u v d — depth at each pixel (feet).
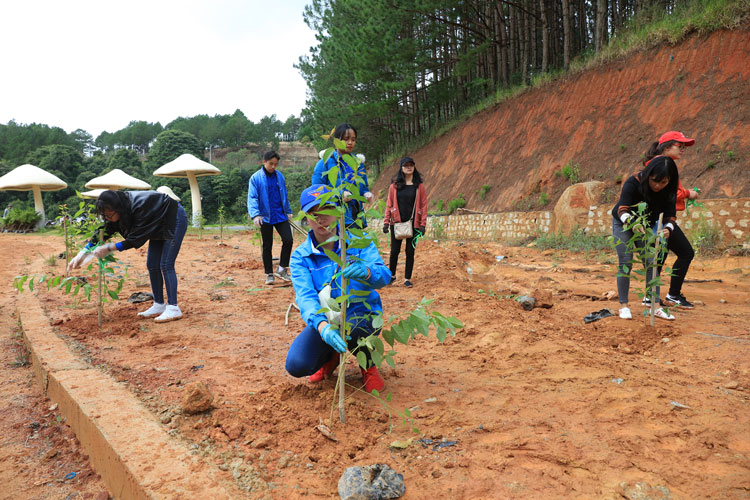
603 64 51.78
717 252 28.91
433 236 57.26
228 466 6.76
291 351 9.32
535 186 50.55
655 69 45.21
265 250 22.61
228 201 254.47
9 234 71.20
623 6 74.02
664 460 6.81
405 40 66.90
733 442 7.32
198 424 8.11
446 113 90.68
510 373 10.53
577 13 82.28
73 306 18.07
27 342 13.99
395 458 7.08
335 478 6.58
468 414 8.45
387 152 100.63
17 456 8.49
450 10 67.67
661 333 13.55
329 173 7.27
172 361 11.66
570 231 39.75
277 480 6.47
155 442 7.39
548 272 27.45
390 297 18.99
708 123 37.06
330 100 85.61
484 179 60.54
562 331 14.30
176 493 6.03
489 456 7.02
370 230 8.06
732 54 38.96
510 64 73.20
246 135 476.95
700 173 34.71
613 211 15.94
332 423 8.15
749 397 9.20
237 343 13.26
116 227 15.51
